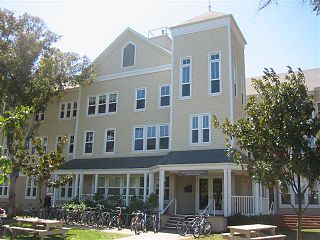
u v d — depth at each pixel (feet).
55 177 92.02
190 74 78.07
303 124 30.66
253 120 33.58
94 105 98.73
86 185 94.07
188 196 75.31
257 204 65.31
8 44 86.69
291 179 31.53
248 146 32.86
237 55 81.76
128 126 90.53
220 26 76.84
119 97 94.22
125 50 95.96
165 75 87.45
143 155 86.07
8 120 19.62
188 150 73.97
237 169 63.46
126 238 51.44
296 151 30.63
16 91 84.43
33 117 95.35
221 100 73.36
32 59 87.51
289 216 74.33
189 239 50.78
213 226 59.88
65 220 74.64
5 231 54.85
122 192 87.30
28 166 57.67
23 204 106.52
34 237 51.31
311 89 89.35
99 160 91.50
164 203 75.72
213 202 71.05
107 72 98.12
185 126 75.82
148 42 91.97
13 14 89.30
